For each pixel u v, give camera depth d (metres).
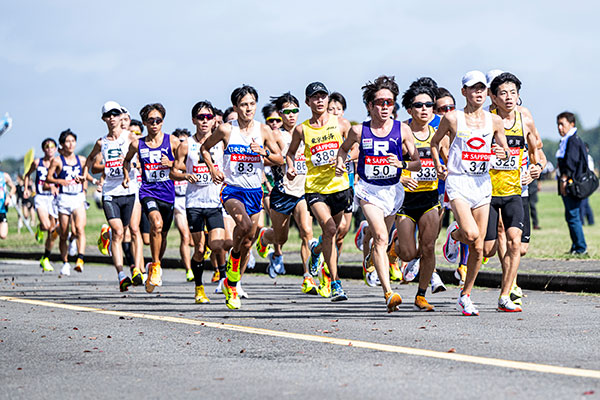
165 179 19.45
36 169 28.47
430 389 9.14
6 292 20.56
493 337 12.55
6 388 9.73
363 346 11.89
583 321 14.21
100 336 13.30
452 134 14.70
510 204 15.32
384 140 15.01
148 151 19.33
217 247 17.67
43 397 9.27
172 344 12.43
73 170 25.44
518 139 15.30
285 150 19.41
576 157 25.59
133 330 13.88
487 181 14.78
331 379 9.78
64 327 14.34
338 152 15.52
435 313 15.49
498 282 20.19
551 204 71.62
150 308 16.91
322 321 14.59
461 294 15.23
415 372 10.04
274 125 21.33
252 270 26.19
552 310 15.73
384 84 14.95
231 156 16.64
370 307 16.59
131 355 11.60
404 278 17.75
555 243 30.67
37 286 22.17
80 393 9.41
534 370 10.01
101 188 21.83
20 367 10.95
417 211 15.56
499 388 9.11
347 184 17.41
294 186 19.03
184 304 17.59
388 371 10.14
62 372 10.55
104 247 23.66
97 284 22.81
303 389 9.30
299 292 19.97
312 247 18.95
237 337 12.95
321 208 17.20
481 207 14.78
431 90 16.39
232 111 23.30
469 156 14.62
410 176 15.51
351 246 31.95
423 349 11.57
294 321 14.64
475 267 14.98
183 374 10.25
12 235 48.31
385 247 14.82
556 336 12.59
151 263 19.44
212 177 16.36
